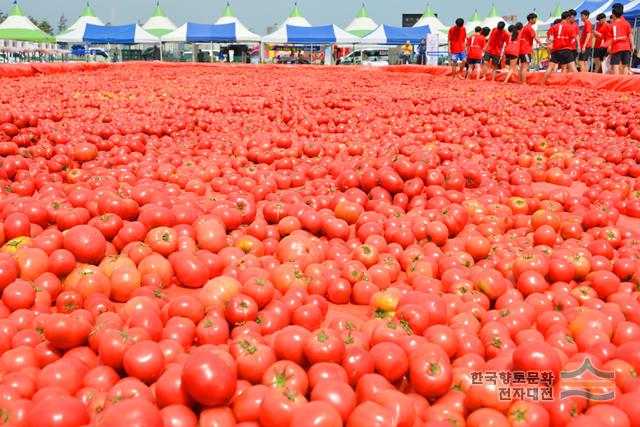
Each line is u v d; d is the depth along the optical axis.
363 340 4.02
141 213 6.05
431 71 35.53
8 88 20.72
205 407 3.39
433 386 3.49
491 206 7.30
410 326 4.10
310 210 6.64
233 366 3.54
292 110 16.27
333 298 5.23
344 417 3.19
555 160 9.85
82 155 9.62
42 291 4.75
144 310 4.18
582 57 25.62
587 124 14.28
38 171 8.52
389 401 3.19
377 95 19.80
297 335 3.74
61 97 17.88
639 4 31.47
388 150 9.94
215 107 16.48
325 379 3.42
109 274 5.20
